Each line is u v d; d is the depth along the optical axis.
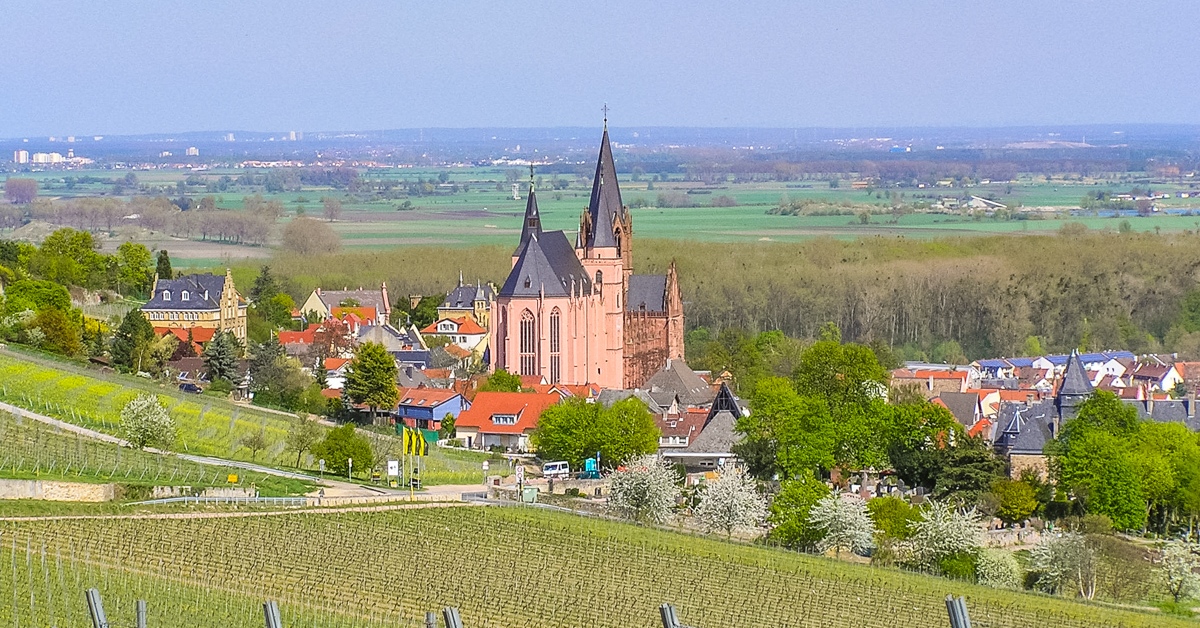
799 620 176.75
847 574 196.88
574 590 179.00
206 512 195.25
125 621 150.25
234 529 187.62
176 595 161.25
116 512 190.88
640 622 170.00
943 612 183.50
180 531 184.38
